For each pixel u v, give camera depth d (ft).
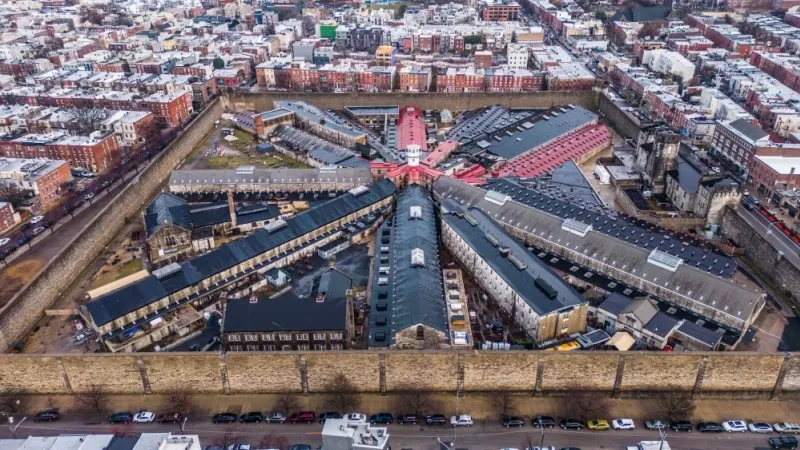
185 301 600.80
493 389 507.71
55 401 507.71
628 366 489.26
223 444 458.50
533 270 600.39
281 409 494.18
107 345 540.11
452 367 497.46
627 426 469.98
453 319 565.94
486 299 628.28
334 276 631.15
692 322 556.10
